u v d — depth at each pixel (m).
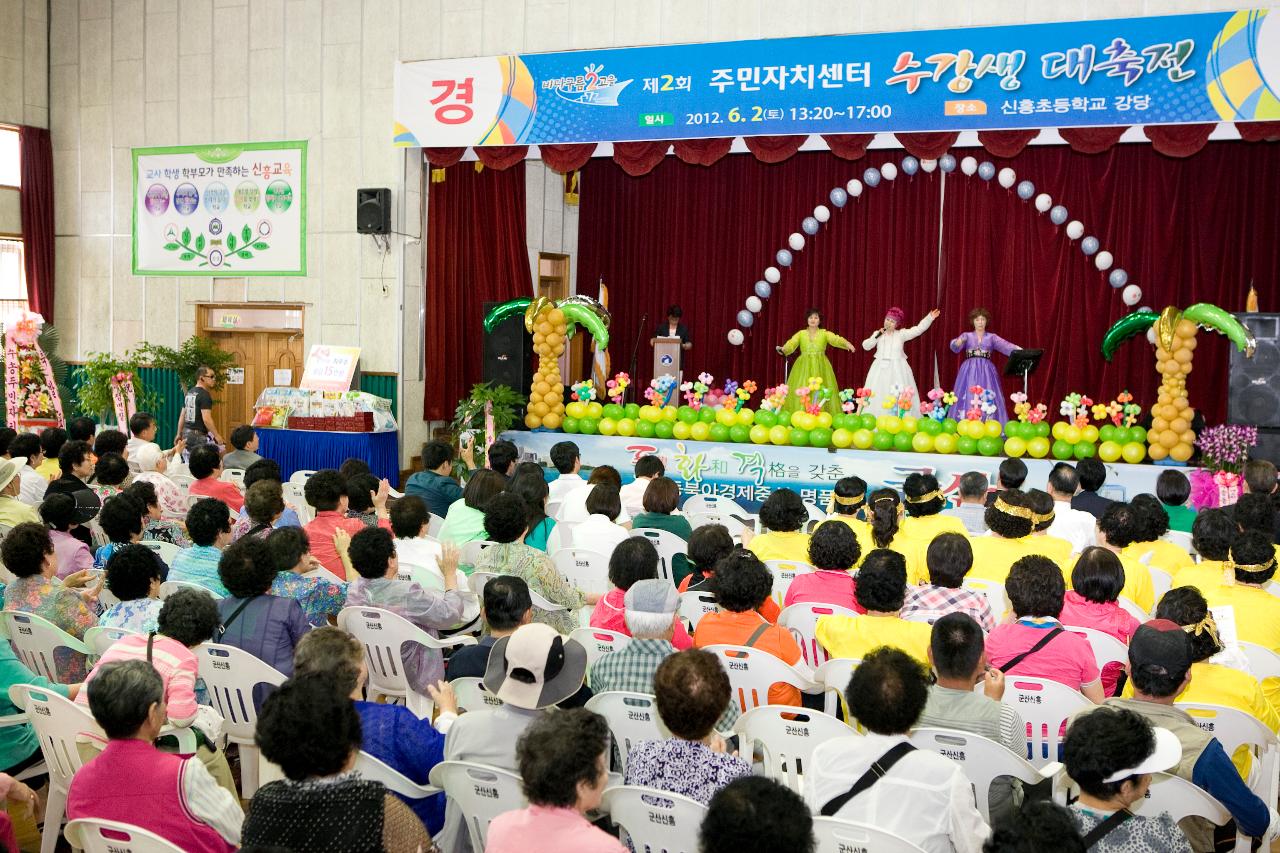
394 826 2.53
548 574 5.02
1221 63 9.29
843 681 3.97
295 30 12.95
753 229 14.06
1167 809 3.15
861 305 13.57
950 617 3.29
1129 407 9.80
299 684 2.53
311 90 12.91
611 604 4.64
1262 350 9.83
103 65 14.04
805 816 2.03
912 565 5.48
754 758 4.21
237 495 7.12
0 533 5.97
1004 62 9.82
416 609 4.64
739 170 14.07
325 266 12.98
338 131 12.81
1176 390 9.67
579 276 15.00
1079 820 2.55
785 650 4.07
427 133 11.82
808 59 10.37
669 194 14.48
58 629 4.37
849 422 10.42
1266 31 9.16
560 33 11.73
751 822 1.99
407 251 12.64
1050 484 6.75
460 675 3.93
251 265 13.35
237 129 13.32
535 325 11.20
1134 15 9.67
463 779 3.13
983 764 3.17
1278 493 7.11
